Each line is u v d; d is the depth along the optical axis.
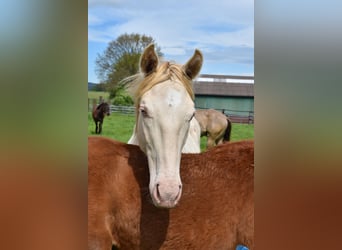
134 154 1.77
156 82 1.66
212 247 1.74
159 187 1.48
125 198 1.69
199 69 1.81
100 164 1.70
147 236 1.71
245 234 1.76
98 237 1.62
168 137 1.52
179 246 1.72
